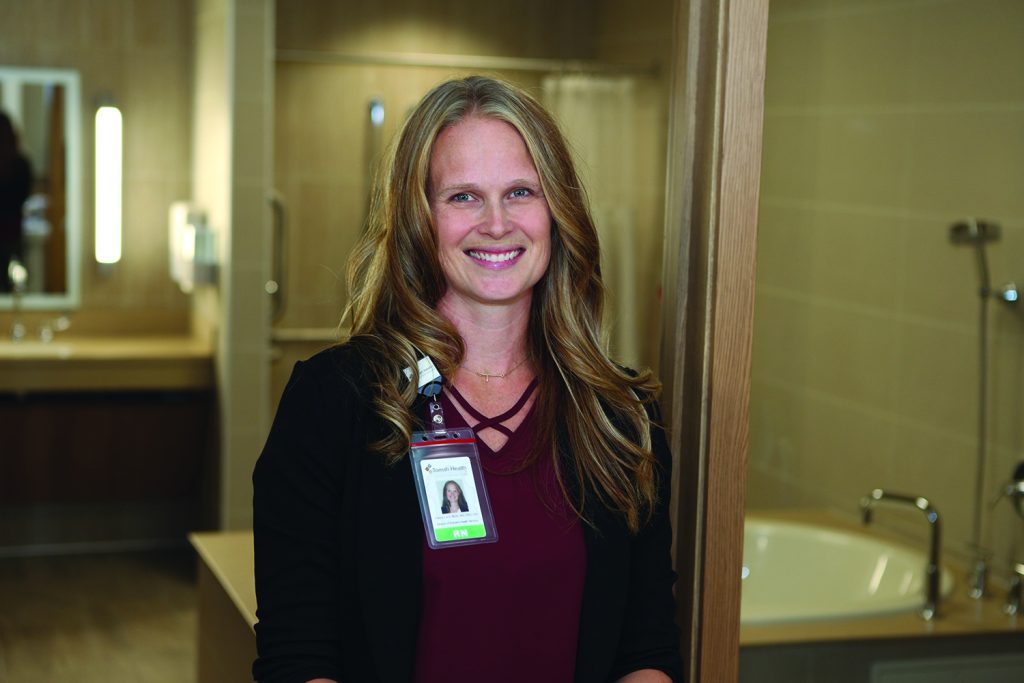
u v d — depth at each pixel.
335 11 5.45
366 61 5.30
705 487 1.90
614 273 5.21
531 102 1.64
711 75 1.86
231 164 4.65
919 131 2.41
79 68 5.34
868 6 2.37
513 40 5.70
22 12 5.24
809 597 2.45
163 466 5.38
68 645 4.39
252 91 4.65
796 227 2.40
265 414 4.82
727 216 1.85
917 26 2.41
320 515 1.57
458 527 1.55
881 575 2.45
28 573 5.16
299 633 1.54
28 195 5.31
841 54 2.37
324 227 5.45
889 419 2.47
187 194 5.55
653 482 1.71
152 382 5.02
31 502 5.33
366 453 1.56
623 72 5.27
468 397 1.65
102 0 5.34
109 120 5.38
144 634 4.54
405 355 1.60
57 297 5.39
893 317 2.45
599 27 5.76
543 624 1.58
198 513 5.60
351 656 1.56
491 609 1.55
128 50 5.40
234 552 2.76
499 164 1.60
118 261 5.47
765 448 2.44
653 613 1.68
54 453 5.17
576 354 1.68
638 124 5.30
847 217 2.41
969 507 2.47
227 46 4.61
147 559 5.40
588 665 1.60
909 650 2.42
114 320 5.49
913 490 2.47
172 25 5.46
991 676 2.46
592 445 1.64
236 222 4.70
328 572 1.56
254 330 4.77
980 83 2.41
